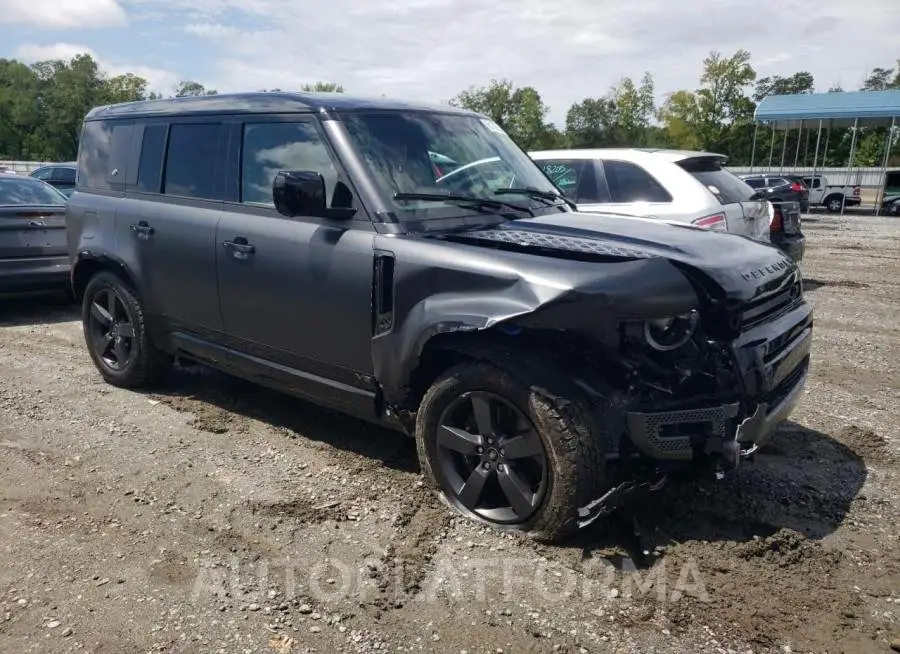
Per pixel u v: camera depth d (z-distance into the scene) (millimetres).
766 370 3293
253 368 4500
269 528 3520
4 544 3350
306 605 2936
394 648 2703
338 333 3883
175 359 5430
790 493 3924
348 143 3943
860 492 3965
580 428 3148
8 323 7770
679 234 3822
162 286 4918
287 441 4562
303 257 3969
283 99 4312
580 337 3090
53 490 3877
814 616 2902
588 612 2910
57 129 76438
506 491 3410
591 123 58594
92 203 5441
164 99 5172
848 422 5027
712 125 48469
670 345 3160
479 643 2730
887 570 3236
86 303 5637
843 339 7488
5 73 77438
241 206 4402
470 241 3607
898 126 32969
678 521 3596
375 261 3666
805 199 27891
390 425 3936
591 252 3385
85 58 76250
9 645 2686
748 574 3170
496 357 3314
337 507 3721
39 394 5363
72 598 2967
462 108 4891
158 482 3982
